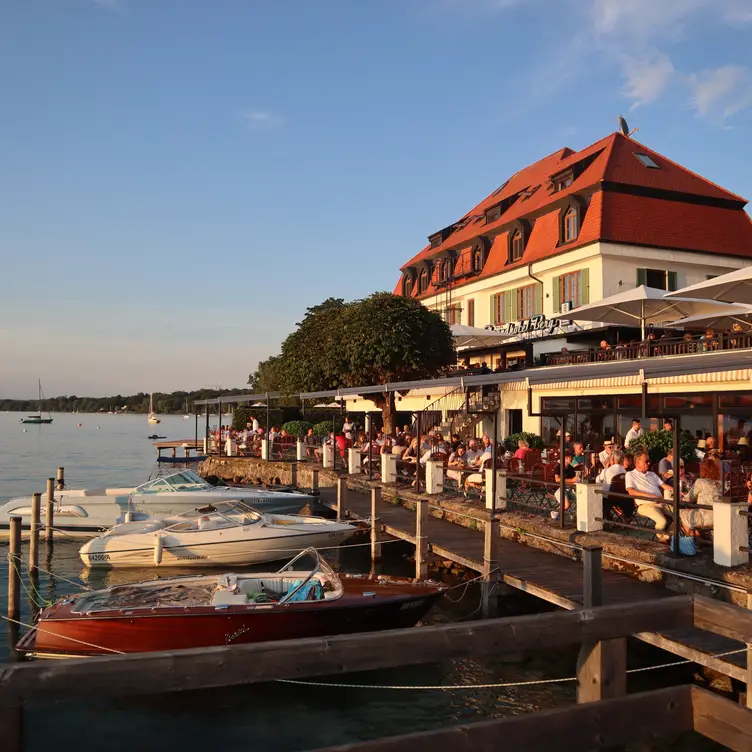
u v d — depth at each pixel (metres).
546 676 9.49
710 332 19.20
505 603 11.95
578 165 32.81
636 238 28.78
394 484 20.36
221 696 9.14
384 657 3.31
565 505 13.63
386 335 27.33
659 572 10.12
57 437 100.19
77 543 19.16
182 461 40.34
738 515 9.38
